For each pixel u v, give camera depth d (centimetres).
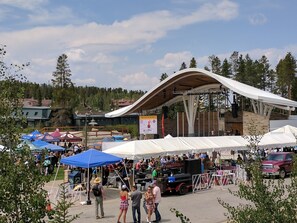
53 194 2030
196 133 6191
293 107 5694
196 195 2091
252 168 730
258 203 682
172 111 9106
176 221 1491
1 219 468
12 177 484
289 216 667
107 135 6744
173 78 5362
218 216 1566
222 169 2698
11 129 513
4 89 523
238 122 6294
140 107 6250
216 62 10844
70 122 9506
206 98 9438
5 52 533
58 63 11025
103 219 1535
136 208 1427
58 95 10519
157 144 2289
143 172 2445
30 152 520
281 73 9869
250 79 10450
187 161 2252
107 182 2412
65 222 507
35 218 479
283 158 2650
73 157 1989
